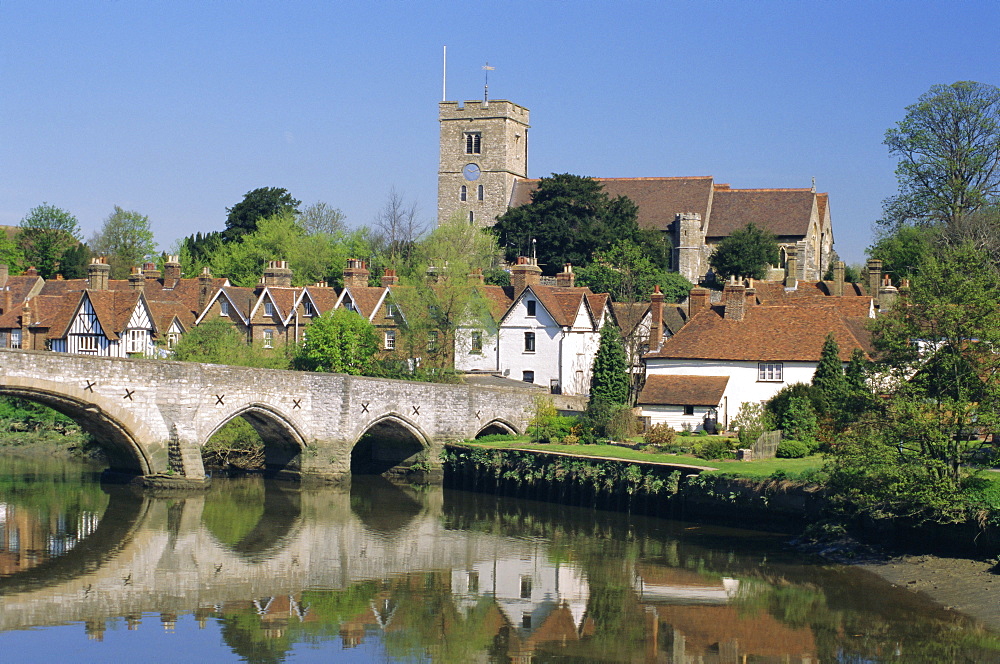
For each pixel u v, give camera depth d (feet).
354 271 296.51
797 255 390.63
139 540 160.04
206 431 190.80
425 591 136.56
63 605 128.47
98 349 283.59
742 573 140.56
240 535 165.78
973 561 133.39
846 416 139.95
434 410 218.18
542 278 346.74
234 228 414.00
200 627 121.70
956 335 133.49
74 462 230.48
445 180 443.32
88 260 395.75
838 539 149.07
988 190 288.30
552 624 122.83
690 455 187.93
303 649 115.03
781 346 213.05
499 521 179.83
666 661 110.93
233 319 298.15
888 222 304.71
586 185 374.22
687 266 390.01
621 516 179.52
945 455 134.21
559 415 233.55
